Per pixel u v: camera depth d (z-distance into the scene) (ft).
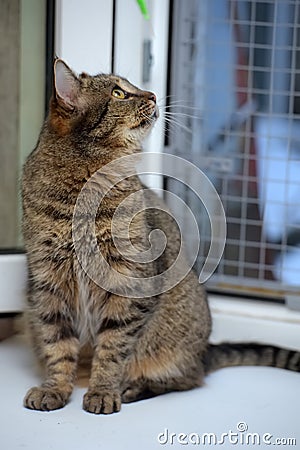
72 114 6.06
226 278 8.13
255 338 7.71
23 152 7.61
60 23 6.98
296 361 6.97
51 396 5.97
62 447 5.34
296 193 8.05
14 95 7.52
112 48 7.18
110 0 7.00
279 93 7.72
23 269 7.17
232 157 8.03
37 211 6.07
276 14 7.61
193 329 6.60
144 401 6.24
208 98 8.12
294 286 7.98
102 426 5.70
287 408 6.17
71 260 6.08
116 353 6.12
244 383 6.69
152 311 6.21
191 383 6.54
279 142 8.07
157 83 7.80
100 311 6.23
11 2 7.29
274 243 8.30
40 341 6.39
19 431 5.57
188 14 7.89
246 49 8.04
